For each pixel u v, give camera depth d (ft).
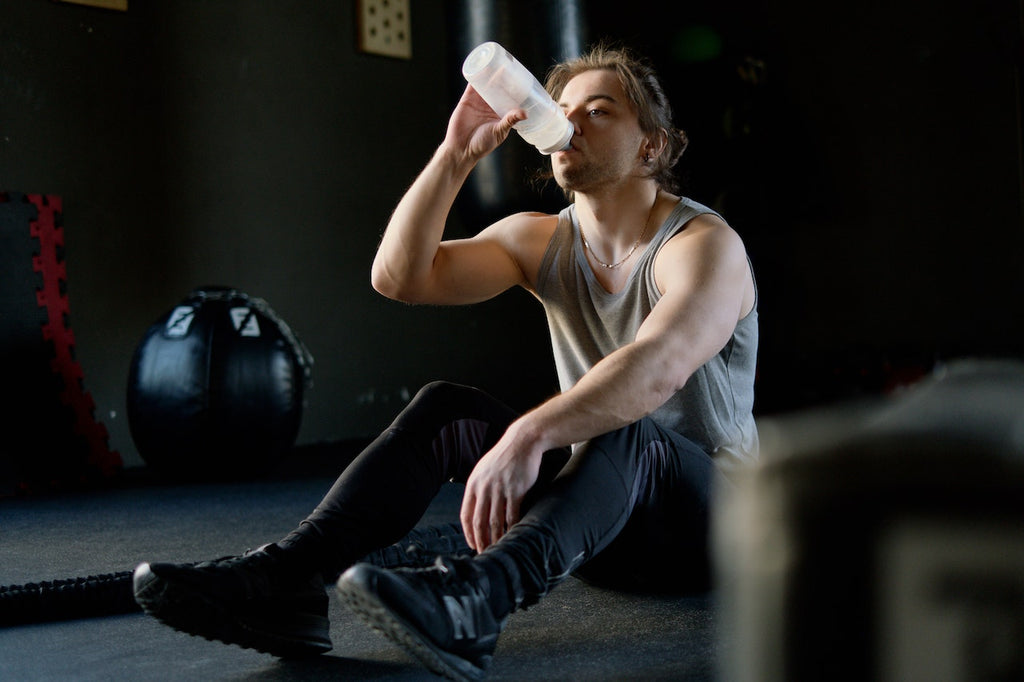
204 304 12.88
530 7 15.21
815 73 19.58
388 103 17.72
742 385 5.23
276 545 4.33
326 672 4.28
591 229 5.14
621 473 4.27
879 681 0.89
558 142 4.81
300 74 16.61
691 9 18.62
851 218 19.48
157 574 3.86
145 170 14.92
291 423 12.98
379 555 5.56
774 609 0.93
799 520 0.91
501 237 5.53
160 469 12.70
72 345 13.47
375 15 17.44
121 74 14.70
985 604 0.86
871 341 19.38
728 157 18.20
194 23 15.43
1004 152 18.22
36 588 5.40
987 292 18.44
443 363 18.43
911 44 18.84
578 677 4.09
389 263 5.21
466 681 3.72
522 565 3.86
